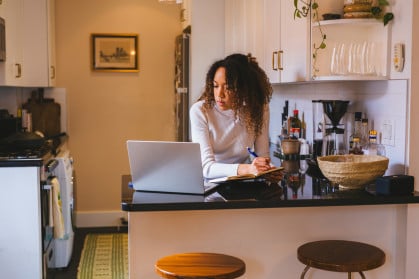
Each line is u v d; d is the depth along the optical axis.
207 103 2.90
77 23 5.77
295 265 2.60
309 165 3.23
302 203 2.37
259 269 2.57
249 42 4.49
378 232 2.64
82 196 5.92
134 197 2.39
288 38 3.36
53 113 5.36
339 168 2.57
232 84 2.84
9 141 3.88
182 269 2.22
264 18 4.01
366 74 2.85
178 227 2.48
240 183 2.77
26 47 4.81
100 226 5.91
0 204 3.57
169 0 4.57
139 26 5.86
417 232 2.62
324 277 2.63
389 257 2.66
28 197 3.58
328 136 3.23
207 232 2.51
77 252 4.91
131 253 2.46
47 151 4.07
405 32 2.65
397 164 2.74
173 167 2.43
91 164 5.92
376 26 2.89
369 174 2.55
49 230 3.88
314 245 2.47
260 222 2.54
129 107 5.92
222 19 4.99
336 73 2.91
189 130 5.11
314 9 2.96
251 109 2.90
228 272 2.20
